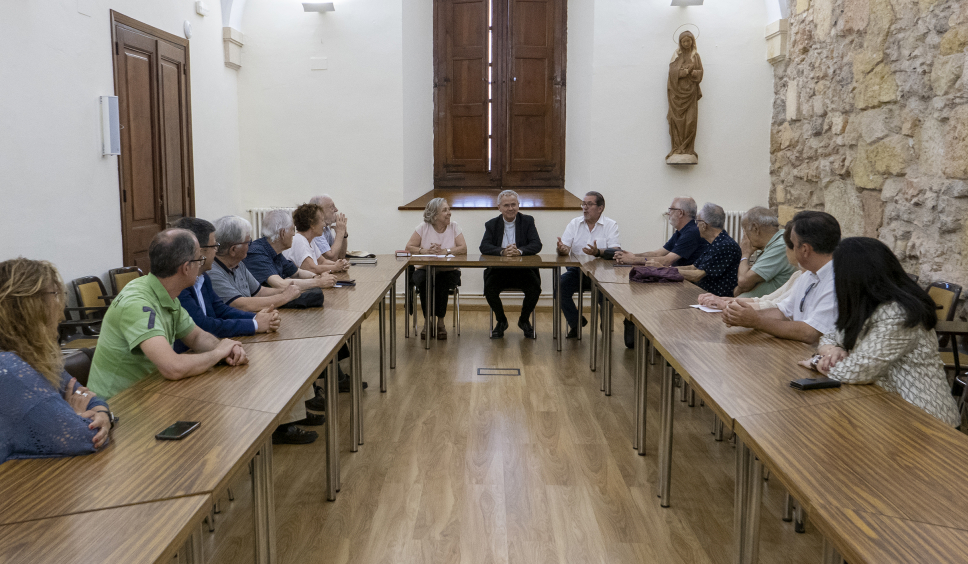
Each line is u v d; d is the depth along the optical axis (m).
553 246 6.99
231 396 1.98
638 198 6.95
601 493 2.96
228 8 6.64
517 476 3.13
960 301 3.98
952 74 3.99
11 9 3.79
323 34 6.95
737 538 2.12
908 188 4.48
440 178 7.99
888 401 1.92
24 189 3.91
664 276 4.27
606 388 4.37
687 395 4.29
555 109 7.82
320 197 5.45
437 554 2.46
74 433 1.53
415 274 5.84
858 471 1.47
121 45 4.88
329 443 2.87
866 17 4.95
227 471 1.47
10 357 1.55
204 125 6.27
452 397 4.31
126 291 2.29
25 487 1.39
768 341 2.66
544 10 7.69
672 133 6.79
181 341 2.61
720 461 3.33
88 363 2.32
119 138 4.77
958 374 3.31
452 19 7.72
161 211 5.46
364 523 2.69
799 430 1.70
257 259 3.88
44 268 1.60
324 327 2.95
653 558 2.43
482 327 6.41
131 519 1.26
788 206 6.47
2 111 3.73
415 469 3.21
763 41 6.74
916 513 1.29
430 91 7.70
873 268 2.10
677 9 6.74
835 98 5.46
